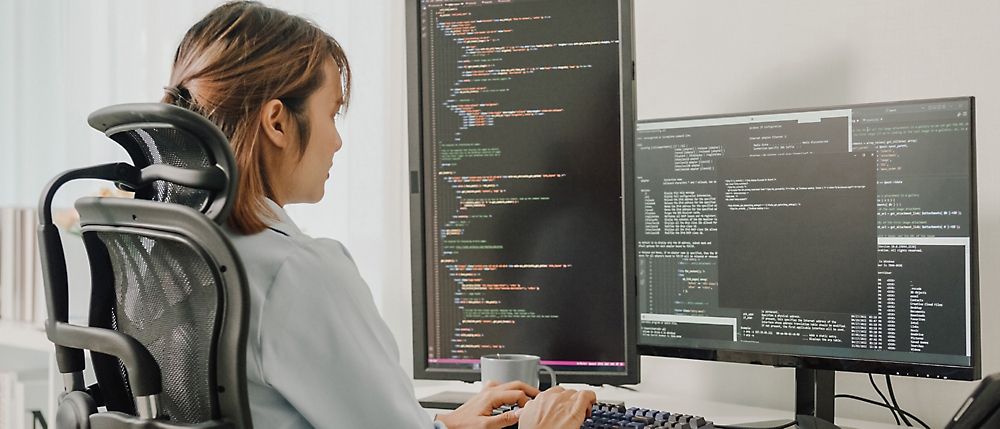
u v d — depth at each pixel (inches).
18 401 74.1
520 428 39.4
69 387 30.5
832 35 52.0
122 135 30.9
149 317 28.8
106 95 91.6
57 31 97.4
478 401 42.9
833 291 44.5
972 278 40.4
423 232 56.1
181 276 26.7
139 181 29.8
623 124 51.6
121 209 26.6
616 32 52.3
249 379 29.6
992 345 46.4
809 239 45.2
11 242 77.2
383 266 76.0
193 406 26.9
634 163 51.4
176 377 27.6
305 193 36.1
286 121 33.5
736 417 49.9
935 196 41.5
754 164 46.9
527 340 54.4
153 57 85.9
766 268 46.6
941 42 47.7
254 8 34.0
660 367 60.1
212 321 25.6
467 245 55.4
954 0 47.2
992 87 45.9
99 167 29.5
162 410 26.0
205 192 27.8
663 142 50.3
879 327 43.1
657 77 60.8
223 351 24.8
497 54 54.5
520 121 54.2
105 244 30.7
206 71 32.0
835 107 44.3
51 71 98.0
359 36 76.5
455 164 55.5
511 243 54.6
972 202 40.4
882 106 42.9
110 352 26.1
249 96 31.8
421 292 55.9
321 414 30.2
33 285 75.1
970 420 24.4
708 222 48.7
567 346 53.8
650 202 50.8
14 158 99.8
